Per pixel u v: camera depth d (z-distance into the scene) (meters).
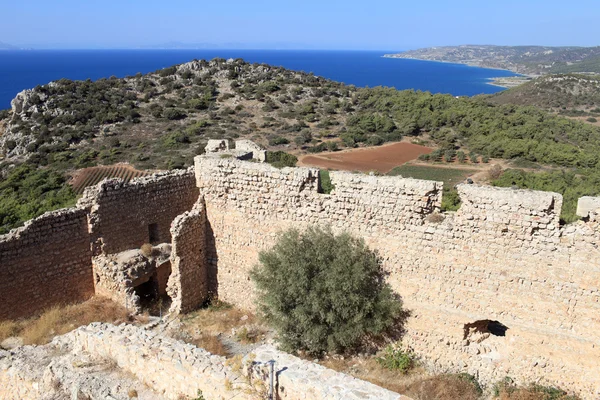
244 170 16.80
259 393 9.49
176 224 17.00
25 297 16.20
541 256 12.62
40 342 14.75
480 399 12.90
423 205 13.85
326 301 14.37
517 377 13.34
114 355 11.62
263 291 16.20
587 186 38.75
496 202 12.86
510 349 13.45
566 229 12.27
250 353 10.64
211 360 10.52
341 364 14.43
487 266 13.30
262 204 16.72
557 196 12.21
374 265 14.59
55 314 16.34
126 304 17.39
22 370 11.77
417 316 14.52
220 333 16.19
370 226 14.82
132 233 18.97
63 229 17.00
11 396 12.03
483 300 13.54
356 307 14.21
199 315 17.58
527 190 12.84
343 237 14.63
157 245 19.84
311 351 14.68
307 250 14.77
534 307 12.95
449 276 13.88
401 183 14.06
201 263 18.25
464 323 13.83
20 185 48.31
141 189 18.97
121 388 10.82
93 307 17.22
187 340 15.26
